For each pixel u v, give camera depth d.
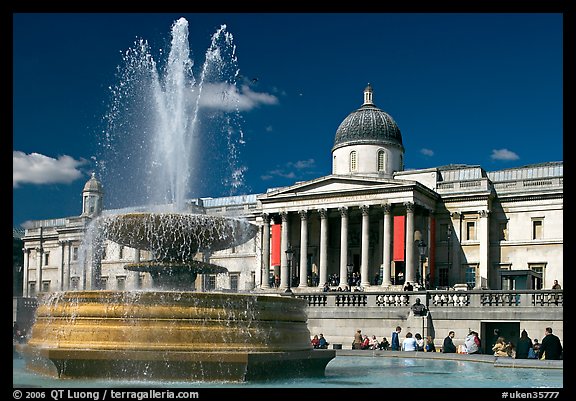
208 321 18.70
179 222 23.02
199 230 23.20
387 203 79.69
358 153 89.69
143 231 23.25
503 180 89.69
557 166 88.44
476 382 19.88
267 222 87.44
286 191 86.00
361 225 87.38
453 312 46.75
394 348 41.09
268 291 82.50
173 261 23.38
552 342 29.58
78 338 18.70
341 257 81.75
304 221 84.56
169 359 17.88
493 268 82.69
